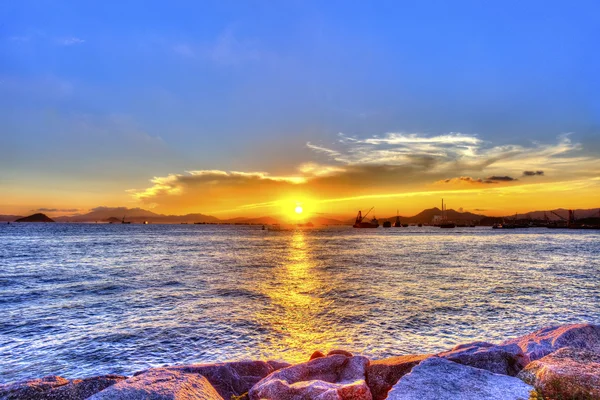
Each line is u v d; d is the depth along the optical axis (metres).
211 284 29.14
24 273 35.16
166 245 87.75
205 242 104.12
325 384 6.03
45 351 13.45
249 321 17.56
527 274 35.38
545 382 5.35
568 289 26.69
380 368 7.05
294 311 19.70
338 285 28.58
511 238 140.88
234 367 7.62
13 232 159.75
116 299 22.94
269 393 5.98
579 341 7.77
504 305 21.08
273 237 150.38
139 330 16.05
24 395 5.48
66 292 25.34
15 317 18.28
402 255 60.12
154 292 25.48
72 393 5.64
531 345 7.72
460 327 16.58
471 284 28.97
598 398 4.80
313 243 104.12
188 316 18.55
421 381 5.75
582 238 139.50
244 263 46.41
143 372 6.48
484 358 6.92
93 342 14.43
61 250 66.31
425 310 19.83
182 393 5.12
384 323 17.22
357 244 98.62
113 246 80.50
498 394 5.30
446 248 80.38
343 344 14.28
